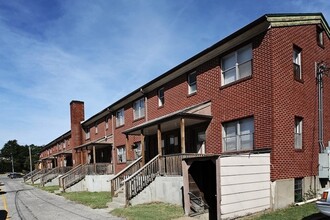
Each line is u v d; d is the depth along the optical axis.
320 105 14.30
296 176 12.30
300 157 12.66
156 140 20.66
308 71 13.92
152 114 20.77
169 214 11.31
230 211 9.85
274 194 11.22
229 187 9.96
